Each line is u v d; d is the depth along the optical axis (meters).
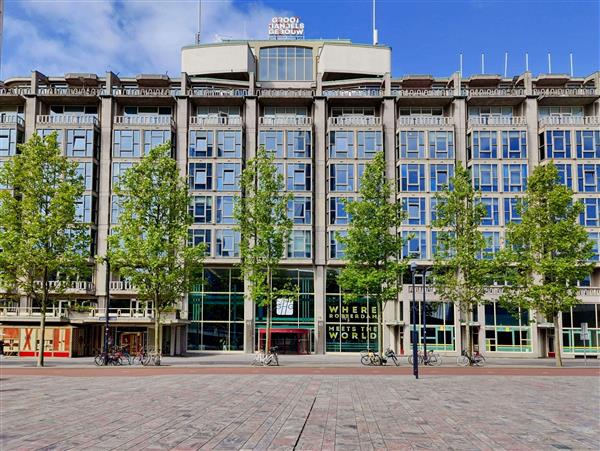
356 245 46.53
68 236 43.25
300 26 75.75
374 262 47.59
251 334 62.50
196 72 69.94
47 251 41.88
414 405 20.00
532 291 45.72
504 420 16.70
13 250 41.50
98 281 62.28
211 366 42.56
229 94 66.06
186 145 65.25
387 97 66.06
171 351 60.09
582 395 23.30
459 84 66.12
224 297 63.28
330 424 15.87
